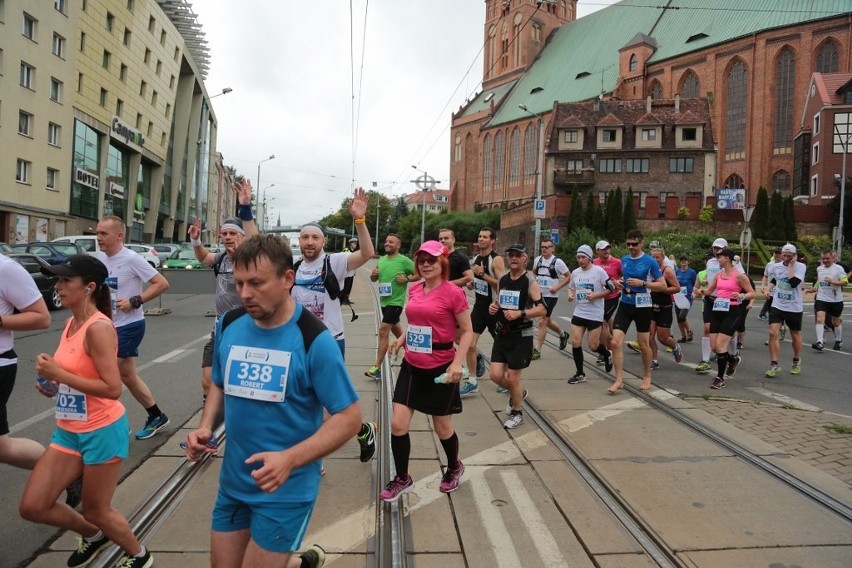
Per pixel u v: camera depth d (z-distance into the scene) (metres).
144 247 26.52
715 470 4.58
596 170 55.47
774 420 6.08
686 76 60.97
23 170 32.06
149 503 3.82
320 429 2.15
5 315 3.36
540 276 9.38
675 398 6.85
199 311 16.08
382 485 4.26
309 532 3.54
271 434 2.19
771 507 3.94
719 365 7.62
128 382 5.09
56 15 33.59
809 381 8.34
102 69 38.97
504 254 56.34
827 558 3.30
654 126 54.62
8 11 29.84
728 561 3.25
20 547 3.32
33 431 5.44
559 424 5.74
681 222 46.41
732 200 47.25
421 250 4.04
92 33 37.53
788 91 54.09
